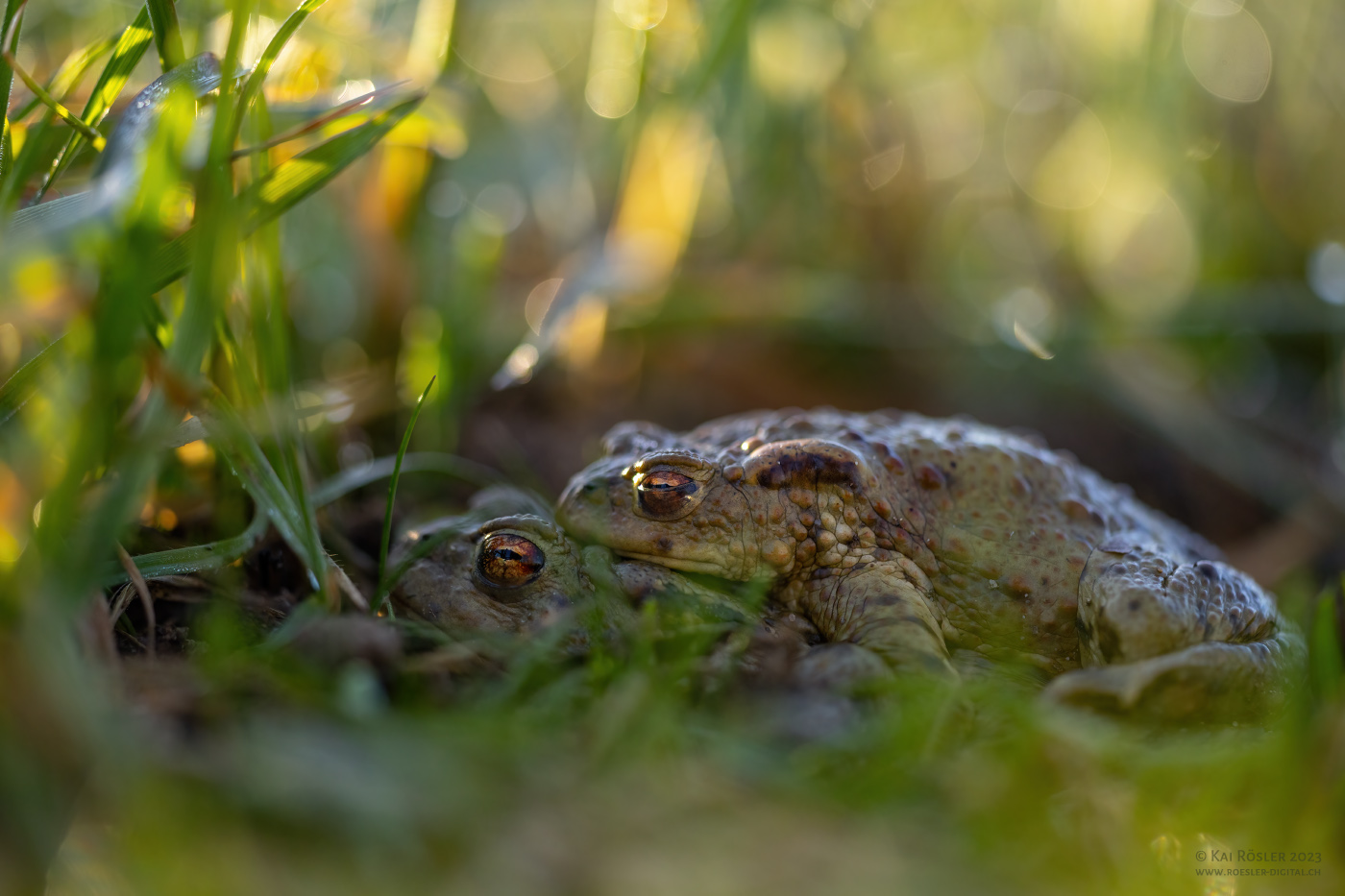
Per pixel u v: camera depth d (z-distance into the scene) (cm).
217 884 27
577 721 29
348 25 35
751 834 27
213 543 31
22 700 27
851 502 32
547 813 27
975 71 48
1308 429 46
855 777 28
